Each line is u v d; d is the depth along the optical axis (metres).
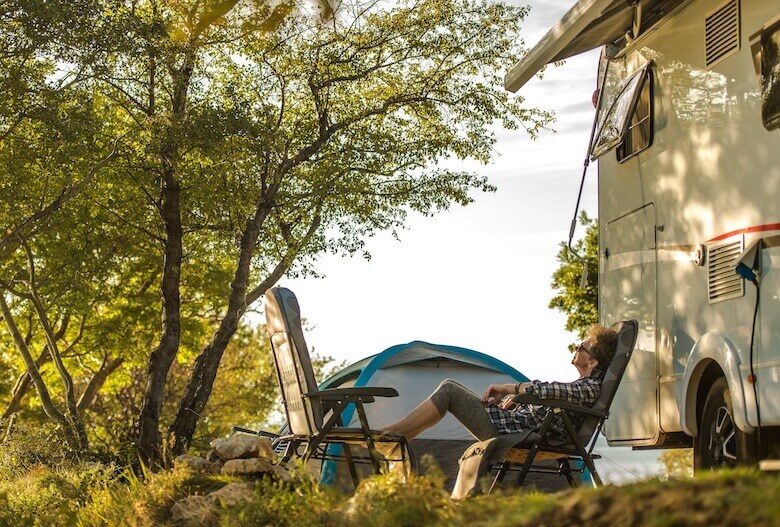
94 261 21.98
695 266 6.82
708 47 6.79
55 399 30.00
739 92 6.36
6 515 7.73
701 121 6.84
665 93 7.40
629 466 7.37
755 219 6.09
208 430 32.50
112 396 32.59
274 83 18.67
